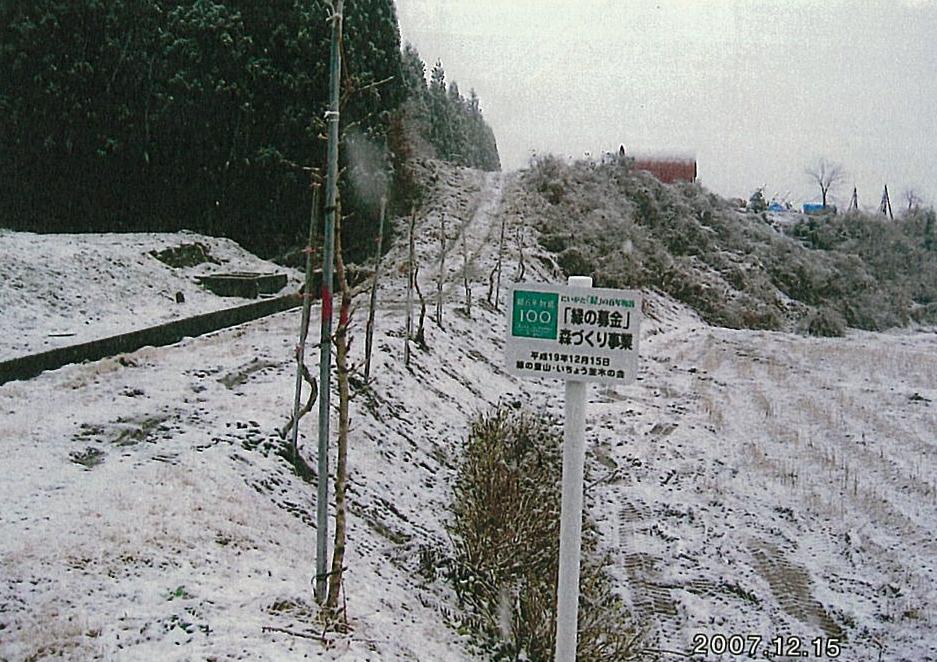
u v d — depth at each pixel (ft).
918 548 39.27
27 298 59.57
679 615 32.89
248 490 29.84
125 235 87.40
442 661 21.98
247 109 99.55
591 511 43.93
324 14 100.58
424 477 40.73
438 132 172.55
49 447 31.73
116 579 21.07
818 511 44.29
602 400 67.87
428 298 84.94
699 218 150.41
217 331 61.16
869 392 71.87
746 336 102.42
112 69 96.94
